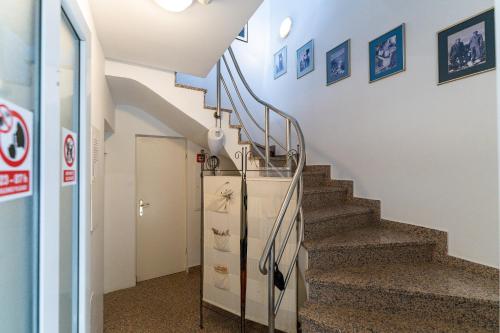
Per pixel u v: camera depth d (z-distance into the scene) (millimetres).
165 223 3475
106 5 1476
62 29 957
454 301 1390
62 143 925
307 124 3400
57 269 735
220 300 2141
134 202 3158
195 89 2588
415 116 2074
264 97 4367
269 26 4324
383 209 2357
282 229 1918
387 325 1375
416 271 1736
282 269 1900
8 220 570
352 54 2705
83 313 1116
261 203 1981
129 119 3146
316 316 1471
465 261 1742
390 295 1494
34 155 672
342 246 1818
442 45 1881
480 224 1669
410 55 2111
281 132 3922
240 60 4141
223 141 2670
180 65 2350
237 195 2080
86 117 1182
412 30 2096
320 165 3105
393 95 2256
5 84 547
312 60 3295
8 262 574
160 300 2730
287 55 3834
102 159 1914
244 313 1983
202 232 2303
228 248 2105
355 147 2656
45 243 682
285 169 2516
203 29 1748
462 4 1759
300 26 3564
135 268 3158
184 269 3635
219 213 2180
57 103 750
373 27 2461
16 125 575
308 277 1641
